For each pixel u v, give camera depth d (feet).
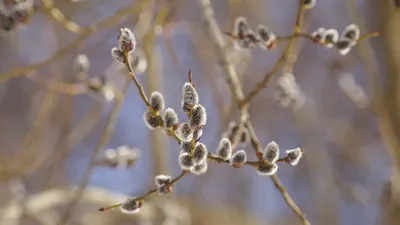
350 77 6.60
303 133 8.20
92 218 6.97
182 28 6.58
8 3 4.59
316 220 9.24
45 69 8.70
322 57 8.14
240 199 9.27
